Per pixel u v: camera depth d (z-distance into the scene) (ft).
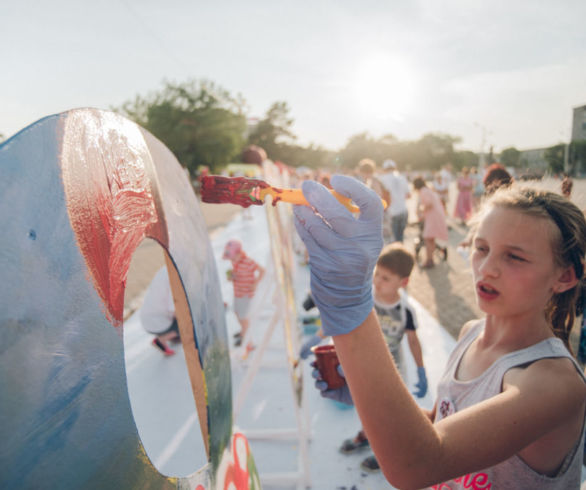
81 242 1.63
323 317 2.05
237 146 144.46
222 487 3.01
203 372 2.89
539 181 3.42
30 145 1.46
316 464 8.77
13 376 1.29
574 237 2.89
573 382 2.55
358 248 1.97
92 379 1.60
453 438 2.12
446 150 236.22
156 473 2.03
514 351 3.05
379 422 1.98
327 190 2.06
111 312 1.76
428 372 12.30
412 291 19.44
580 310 3.54
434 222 23.40
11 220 1.34
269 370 13.11
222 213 61.36
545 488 2.70
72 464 1.48
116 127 2.15
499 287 3.01
